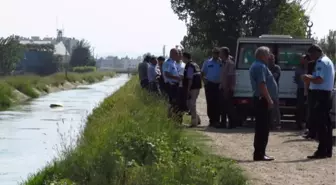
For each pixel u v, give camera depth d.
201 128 19.42
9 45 80.50
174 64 19.58
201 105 31.22
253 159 13.45
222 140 16.62
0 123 26.86
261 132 13.34
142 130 13.45
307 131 17.73
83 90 65.62
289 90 20.11
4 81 47.81
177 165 10.72
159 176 10.10
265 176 11.59
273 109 13.43
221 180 10.34
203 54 68.81
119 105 21.28
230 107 19.48
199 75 19.52
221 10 67.19
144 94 22.20
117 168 10.57
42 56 107.44
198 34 68.81
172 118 16.94
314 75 13.70
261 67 13.19
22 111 34.47
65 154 12.95
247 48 20.31
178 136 14.59
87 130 16.39
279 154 14.37
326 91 13.66
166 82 19.58
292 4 65.94
